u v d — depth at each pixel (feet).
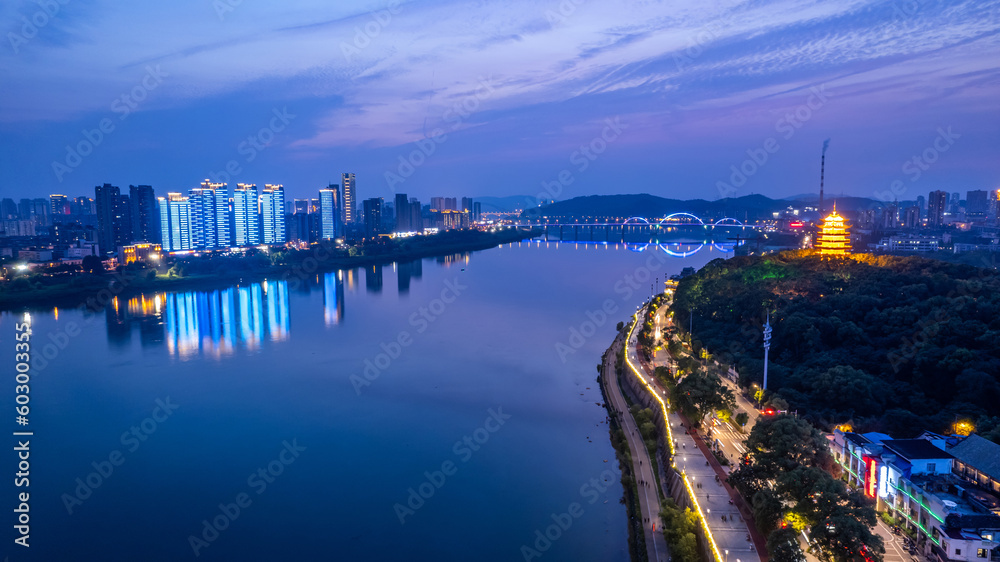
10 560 332.80
